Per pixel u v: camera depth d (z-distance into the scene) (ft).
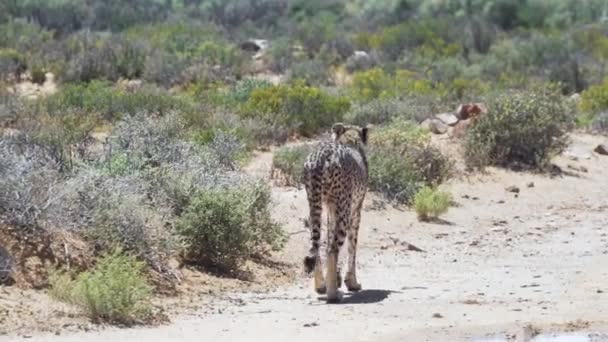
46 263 91.56
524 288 101.71
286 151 158.10
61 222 96.89
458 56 348.59
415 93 245.24
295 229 128.06
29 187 96.48
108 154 119.14
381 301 95.71
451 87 265.95
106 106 192.34
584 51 358.84
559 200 163.22
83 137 146.20
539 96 192.34
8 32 342.23
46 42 326.44
